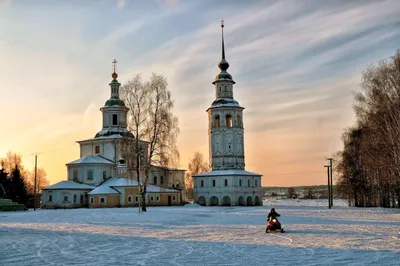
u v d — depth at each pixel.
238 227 36.69
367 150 63.50
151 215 55.38
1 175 109.00
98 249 23.27
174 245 24.55
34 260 19.77
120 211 66.06
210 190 106.88
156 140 65.88
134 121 66.06
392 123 56.00
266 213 61.28
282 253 20.69
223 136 108.75
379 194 83.81
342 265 17.36
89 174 102.06
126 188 97.50
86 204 98.00
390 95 56.44
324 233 29.27
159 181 110.38
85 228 37.38
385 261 18.09
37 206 119.25
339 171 90.88
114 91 110.94
